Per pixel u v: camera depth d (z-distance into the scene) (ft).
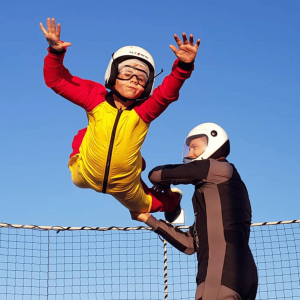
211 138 15.57
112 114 13.99
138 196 15.08
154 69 14.43
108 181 14.37
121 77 14.20
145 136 14.28
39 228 17.78
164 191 15.99
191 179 14.90
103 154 14.03
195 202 15.05
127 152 14.03
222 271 14.02
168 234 15.60
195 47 13.37
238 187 14.87
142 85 14.28
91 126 14.20
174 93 13.65
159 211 16.10
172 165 15.21
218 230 14.40
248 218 14.74
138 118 13.97
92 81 14.57
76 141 15.42
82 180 14.85
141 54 14.30
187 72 13.48
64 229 17.85
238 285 13.93
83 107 14.15
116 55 14.29
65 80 14.02
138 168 14.60
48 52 13.78
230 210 14.52
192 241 15.62
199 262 14.49
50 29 13.58
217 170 14.82
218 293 13.85
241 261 14.14
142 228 17.89
